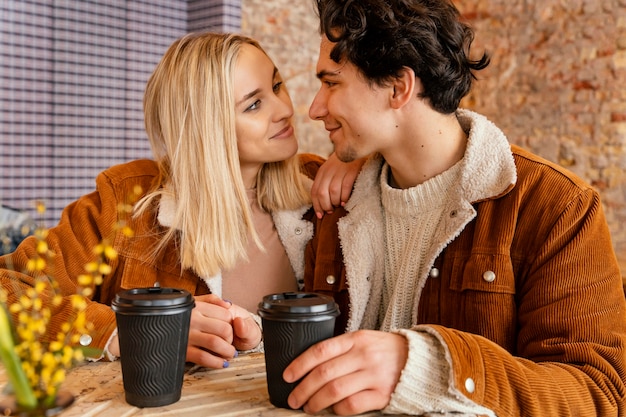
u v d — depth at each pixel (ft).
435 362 3.13
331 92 4.40
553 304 3.83
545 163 4.24
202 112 4.87
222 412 3.03
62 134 12.02
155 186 5.11
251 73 4.95
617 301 3.85
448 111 4.28
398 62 4.09
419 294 4.27
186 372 3.67
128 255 4.89
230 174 4.93
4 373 3.57
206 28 13.20
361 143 4.36
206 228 4.86
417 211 4.39
